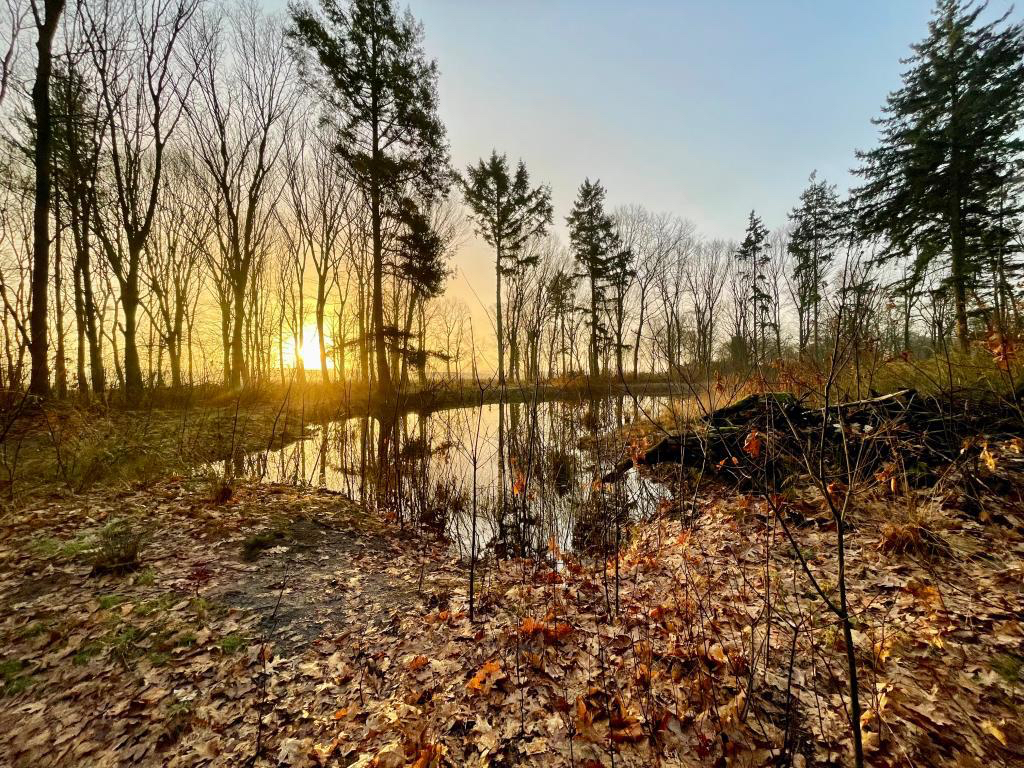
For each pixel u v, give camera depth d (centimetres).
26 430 765
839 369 189
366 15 1527
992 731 198
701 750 214
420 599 409
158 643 318
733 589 353
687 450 626
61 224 1387
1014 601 278
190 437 961
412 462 832
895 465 417
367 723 254
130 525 512
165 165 2053
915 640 258
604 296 3041
